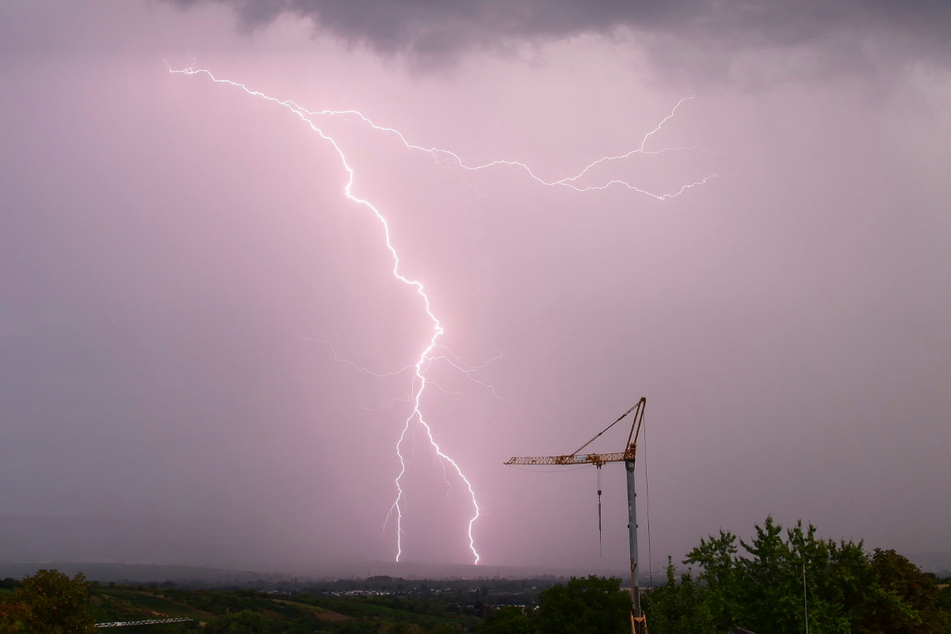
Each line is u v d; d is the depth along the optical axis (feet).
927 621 187.73
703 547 206.28
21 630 159.02
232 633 334.03
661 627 176.96
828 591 187.62
